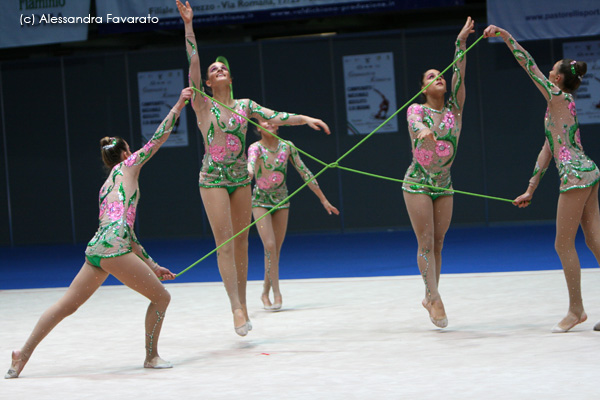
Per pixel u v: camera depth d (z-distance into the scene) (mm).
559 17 24281
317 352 8828
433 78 10117
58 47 30203
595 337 8656
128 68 28312
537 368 7227
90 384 7562
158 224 28594
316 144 27531
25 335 10969
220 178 10047
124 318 12148
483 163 26531
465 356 8047
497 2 24625
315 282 15578
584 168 9117
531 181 10062
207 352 9250
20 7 25516
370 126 27125
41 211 29250
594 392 6188
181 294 14648
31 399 6938
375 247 22500
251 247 24828
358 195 27391
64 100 28812
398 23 28891
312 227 27812
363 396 6465
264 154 12797
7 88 29125
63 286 17547
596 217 9328
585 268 14984
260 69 27719
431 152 10000
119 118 28531
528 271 15258
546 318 10242
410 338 9406
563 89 9430
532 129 26078
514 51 9492
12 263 23594
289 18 24766
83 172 28891
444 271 16703
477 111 26453
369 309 11961
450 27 26391
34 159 29172
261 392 6816
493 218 26562
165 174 28406
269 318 11711
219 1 24953
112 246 7949
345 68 27156
